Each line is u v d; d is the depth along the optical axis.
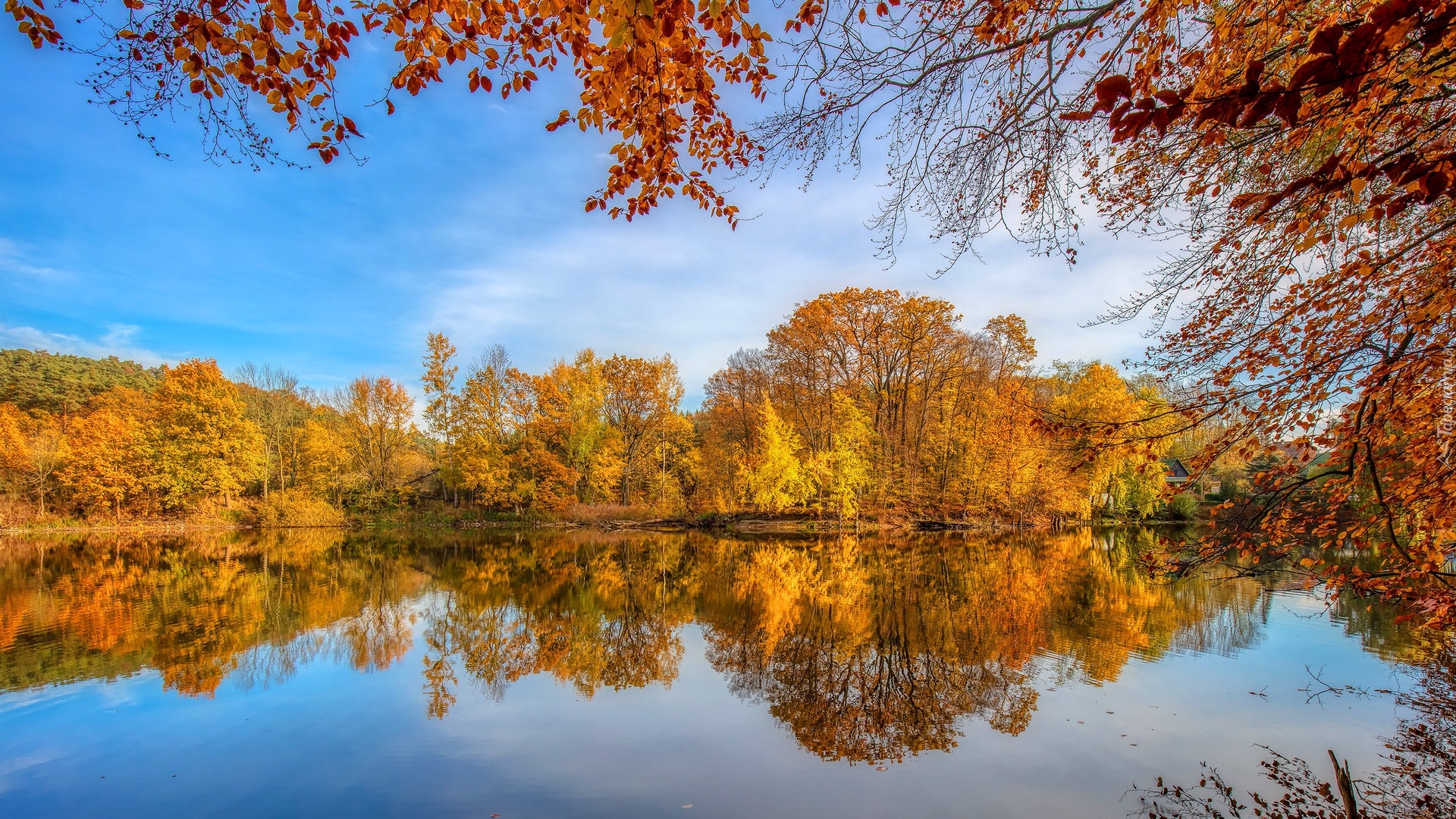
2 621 13.95
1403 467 4.88
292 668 10.62
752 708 8.79
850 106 4.25
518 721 8.37
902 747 7.45
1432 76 2.94
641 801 6.30
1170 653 10.68
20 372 59.06
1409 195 2.37
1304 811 5.82
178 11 2.93
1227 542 5.49
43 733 7.99
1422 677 9.00
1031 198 4.65
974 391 38.41
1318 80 1.96
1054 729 7.80
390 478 41.66
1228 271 4.97
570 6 3.21
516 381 42.00
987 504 36.50
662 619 14.27
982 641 11.79
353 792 6.51
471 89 3.59
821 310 37.59
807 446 38.62
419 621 14.08
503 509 41.56
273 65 3.16
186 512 38.66
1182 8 3.75
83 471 36.62
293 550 27.58
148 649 11.73
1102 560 22.11
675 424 42.91
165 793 6.52
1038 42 3.74
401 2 3.17
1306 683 8.97
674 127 4.12
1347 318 4.39
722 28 3.51
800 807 6.14
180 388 37.88
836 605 15.30
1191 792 6.25
